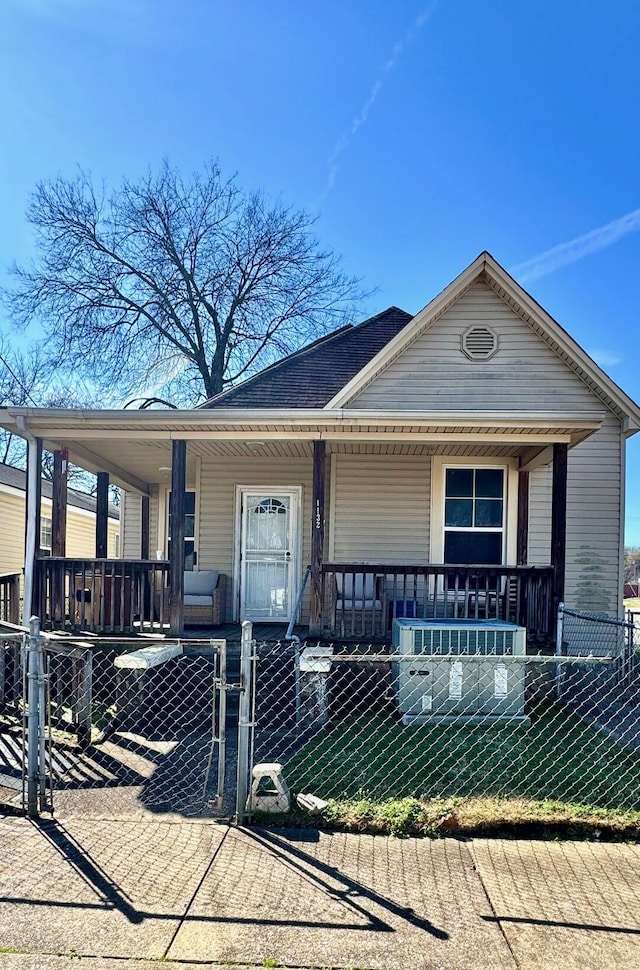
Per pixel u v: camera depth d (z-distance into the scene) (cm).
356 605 888
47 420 747
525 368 980
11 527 1636
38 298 2403
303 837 350
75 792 419
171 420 733
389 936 256
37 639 391
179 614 730
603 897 291
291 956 243
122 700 601
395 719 621
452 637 615
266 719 620
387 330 1280
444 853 335
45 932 255
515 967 238
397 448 915
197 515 1024
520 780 443
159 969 234
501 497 976
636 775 452
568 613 704
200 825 364
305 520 1012
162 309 2505
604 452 1002
